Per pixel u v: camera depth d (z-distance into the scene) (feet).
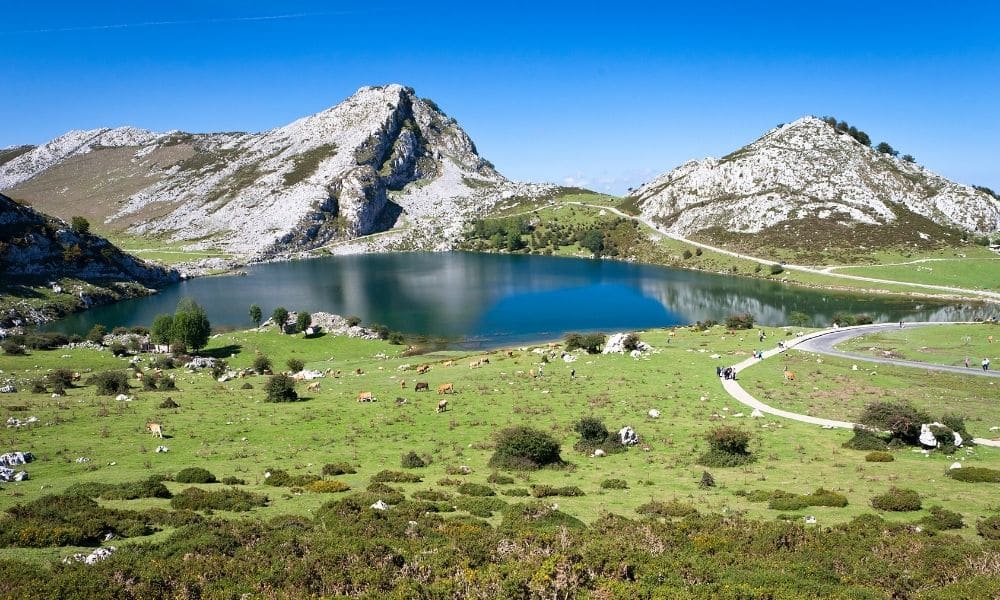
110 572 69.10
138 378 299.58
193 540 82.48
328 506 104.78
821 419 213.66
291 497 116.57
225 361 377.91
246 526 91.25
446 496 121.80
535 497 127.54
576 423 191.11
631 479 146.72
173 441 172.76
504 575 73.67
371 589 69.51
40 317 549.54
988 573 78.95
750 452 172.76
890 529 99.55
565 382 267.39
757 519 108.17
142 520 93.86
